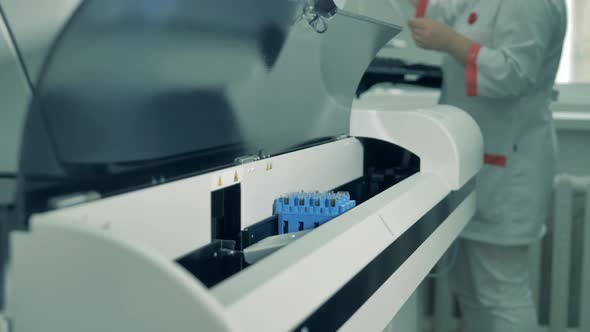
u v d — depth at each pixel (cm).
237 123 104
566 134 236
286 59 109
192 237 90
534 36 174
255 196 108
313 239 82
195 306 55
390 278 99
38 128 63
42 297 59
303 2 101
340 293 78
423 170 149
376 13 145
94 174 73
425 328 238
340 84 142
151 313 56
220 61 89
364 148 159
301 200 113
